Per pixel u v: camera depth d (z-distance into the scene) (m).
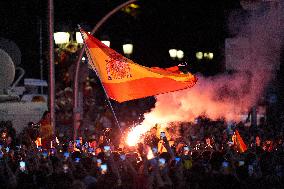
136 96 30.34
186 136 37.69
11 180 24.47
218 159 24.92
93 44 29.97
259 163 30.42
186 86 30.73
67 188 23.89
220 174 24.55
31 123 36.22
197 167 24.95
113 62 29.97
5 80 47.12
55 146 32.19
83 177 24.98
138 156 28.16
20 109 46.47
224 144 34.19
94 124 49.62
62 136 38.56
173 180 24.75
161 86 30.39
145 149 24.44
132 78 30.09
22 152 29.12
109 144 30.50
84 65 50.62
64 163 26.02
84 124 46.53
